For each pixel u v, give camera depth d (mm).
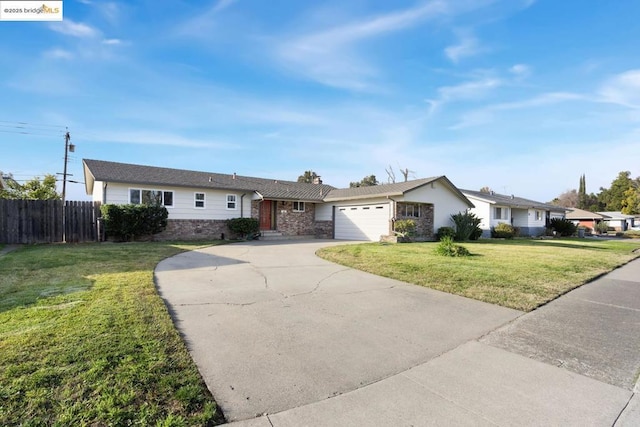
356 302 5391
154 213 14578
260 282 6629
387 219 17359
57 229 13359
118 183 14727
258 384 2789
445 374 3051
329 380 2895
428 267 8141
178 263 8570
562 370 3166
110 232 13844
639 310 5242
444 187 20203
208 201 17359
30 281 5930
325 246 13898
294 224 20672
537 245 16516
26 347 3084
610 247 16703
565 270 8414
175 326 4051
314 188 23156
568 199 69438
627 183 55938
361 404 2535
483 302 5527
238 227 17422
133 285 5684
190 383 2672
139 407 2311
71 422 2102
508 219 27156
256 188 19031
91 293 5098
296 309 4922
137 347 3221
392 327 4281
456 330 4227
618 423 2346
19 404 2246
